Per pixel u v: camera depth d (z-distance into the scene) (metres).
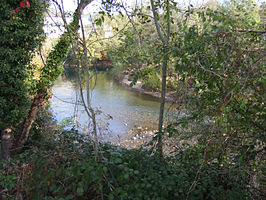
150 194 2.24
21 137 5.37
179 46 2.59
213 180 2.53
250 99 2.32
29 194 2.26
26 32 4.67
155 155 3.01
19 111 5.09
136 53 3.89
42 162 2.34
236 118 2.39
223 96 2.35
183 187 2.38
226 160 2.69
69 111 10.52
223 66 2.20
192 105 2.65
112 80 21.91
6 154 5.09
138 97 14.90
